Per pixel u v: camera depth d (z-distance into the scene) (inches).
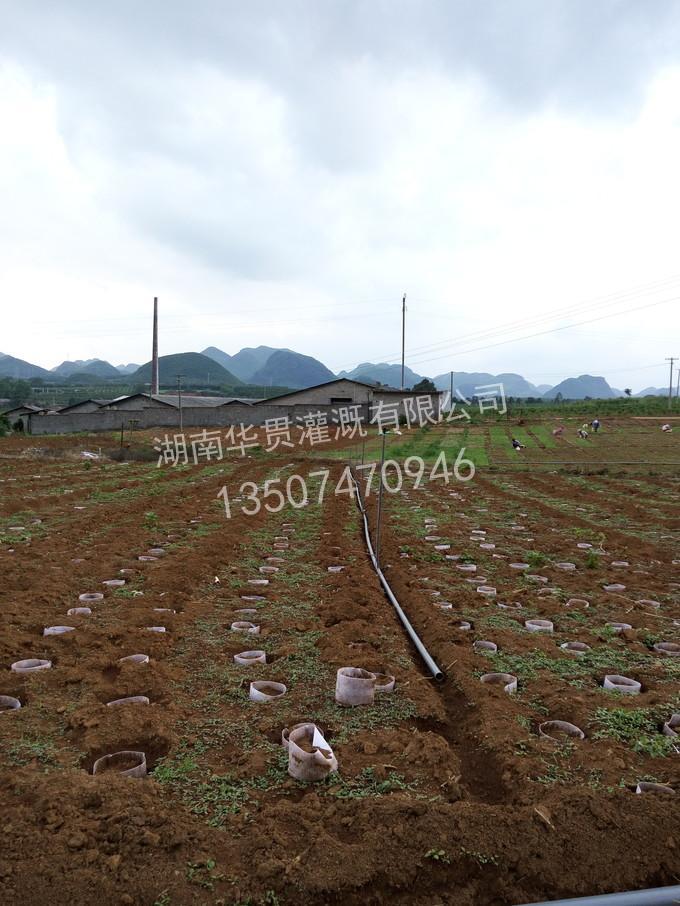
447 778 140.6
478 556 379.6
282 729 164.7
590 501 635.5
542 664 211.9
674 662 217.8
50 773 139.4
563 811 123.1
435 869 111.7
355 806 126.8
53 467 914.1
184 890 104.7
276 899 104.7
